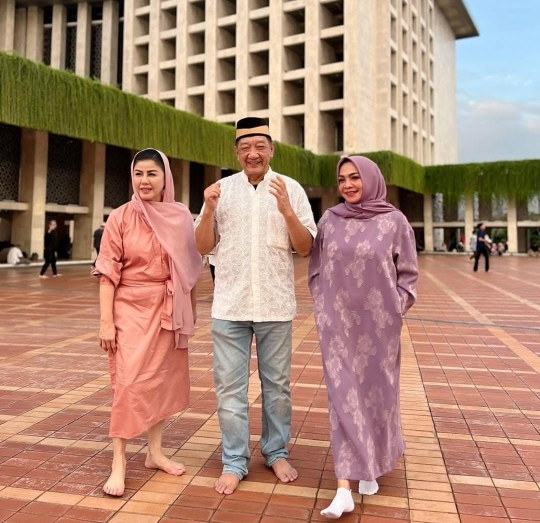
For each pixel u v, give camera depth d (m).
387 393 2.60
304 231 2.75
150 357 2.71
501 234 39.34
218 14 36.25
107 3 40.62
